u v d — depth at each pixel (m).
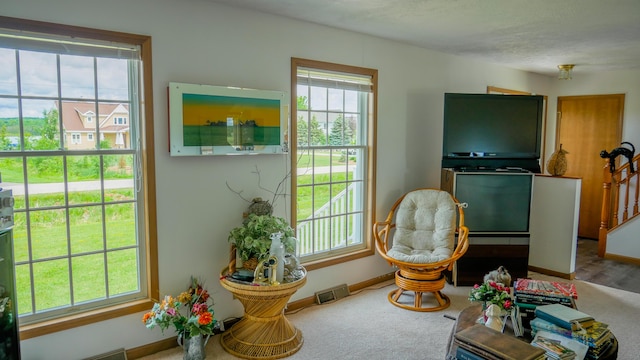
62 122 2.46
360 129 4.04
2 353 1.94
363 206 4.11
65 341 2.47
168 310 2.53
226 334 2.99
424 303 3.64
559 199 4.40
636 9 2.98
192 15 2.81
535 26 3.47
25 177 2.38
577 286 4.21
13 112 2.32
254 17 3.11
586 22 3.33
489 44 4.18
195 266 2.97
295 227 3.50
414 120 4.41
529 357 1.74
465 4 2.90
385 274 4.28
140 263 2.80
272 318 2.87
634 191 5.78
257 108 3.09
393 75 4.14
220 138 2.93
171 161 2.80
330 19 3.31
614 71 5.89
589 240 6.23
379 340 2.99
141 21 2.61
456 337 1.95
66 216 2.52
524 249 4.05
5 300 1.95
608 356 2.00
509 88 5.58
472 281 4.09
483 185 4.00
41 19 2.29
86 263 2.61
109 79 2.60
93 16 2.44
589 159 6.24
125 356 2.65
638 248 4.99
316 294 3.65
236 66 3.04
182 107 2.75
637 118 5.78
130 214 2.75
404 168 4.37
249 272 2.88
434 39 3.99
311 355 2.78
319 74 3.57
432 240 3.78
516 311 2.28
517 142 4.28
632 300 3.83
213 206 3.02
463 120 4.22
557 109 6.44
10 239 1.98
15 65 2.30
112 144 2.64
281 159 3.37
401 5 2.93
